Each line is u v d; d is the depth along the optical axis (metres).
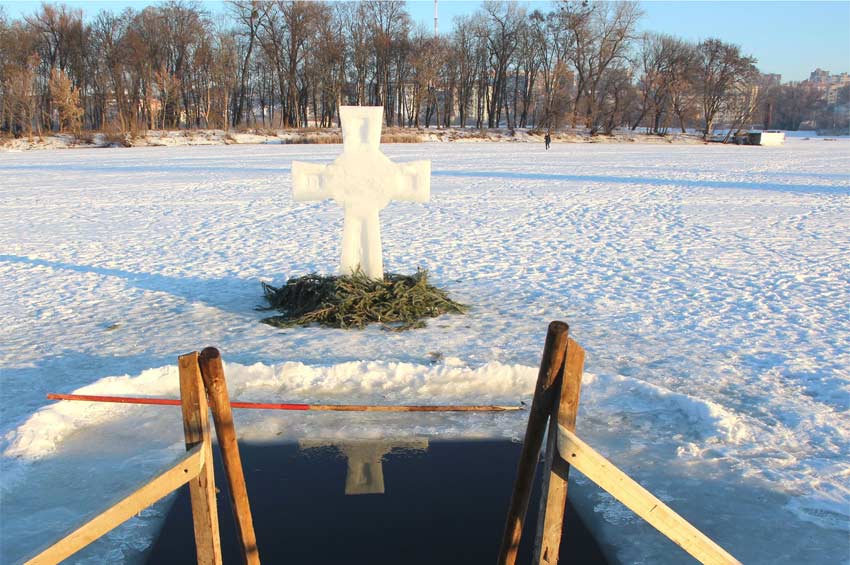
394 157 42.44
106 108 78.69
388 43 79.38
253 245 14.10
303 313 8.82
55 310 9.52
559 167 34.41
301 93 81.19
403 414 6.05
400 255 12.93
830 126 130.62
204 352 2.98
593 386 6.52
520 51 85.62
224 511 4.64
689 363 7.18
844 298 9.62
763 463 5.08
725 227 15.75
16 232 16.12
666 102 87.94
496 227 15.99
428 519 4.50
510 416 6.01
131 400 5.43
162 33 76.25
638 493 3.02
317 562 4.02
